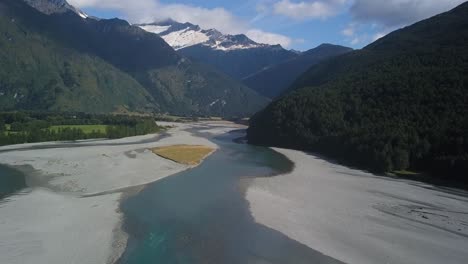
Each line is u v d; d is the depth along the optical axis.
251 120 179.50
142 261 38.41
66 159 90.75
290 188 68.00
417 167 83.88
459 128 83.25
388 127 97.44
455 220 52.47
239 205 56.94
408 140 87.75
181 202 58.25
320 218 51.91
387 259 39.97
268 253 41.00
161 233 45.59
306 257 40.19
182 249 41.47
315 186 70.19
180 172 80.88
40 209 52.28
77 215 50.47
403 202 60.75
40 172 76.12
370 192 66.69
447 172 76.25
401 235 46.47
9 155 95.56
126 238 43.69
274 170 85.38
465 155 75.06
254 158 103.00
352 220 51.41
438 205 59.44
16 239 41.84
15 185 65.75
